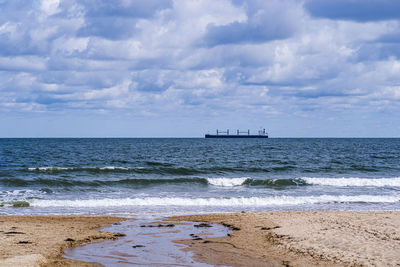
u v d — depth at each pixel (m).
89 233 15.37
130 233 15.66
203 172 42.41
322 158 63.09
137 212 21.53
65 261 11.40
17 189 29.09
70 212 21.48
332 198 26.56
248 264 11.30
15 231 15.24
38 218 18.97
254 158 62.47
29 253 12.02
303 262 11.36
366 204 24.73
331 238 13.66
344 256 11.59
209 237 14.96
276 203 25.08
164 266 11.12
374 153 78.62
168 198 25.45
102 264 11.24
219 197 26.30
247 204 24.80
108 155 68.88
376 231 14.45
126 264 11.29
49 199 25.33
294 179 34.88
